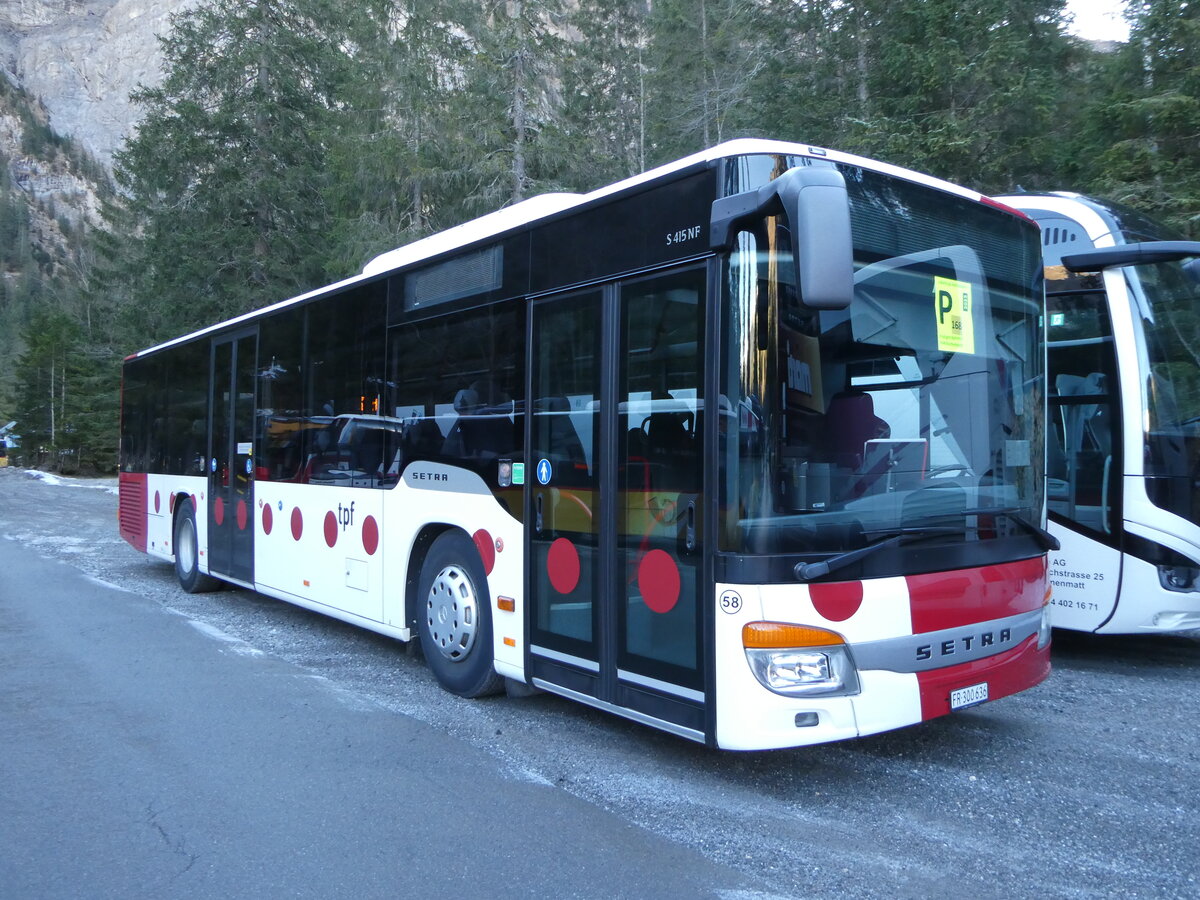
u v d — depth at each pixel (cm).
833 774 495
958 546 469
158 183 3039
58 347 6284
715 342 434
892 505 452
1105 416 707
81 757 529
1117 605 696
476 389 608
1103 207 745
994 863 392
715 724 430
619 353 495
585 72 3062
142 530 1265
